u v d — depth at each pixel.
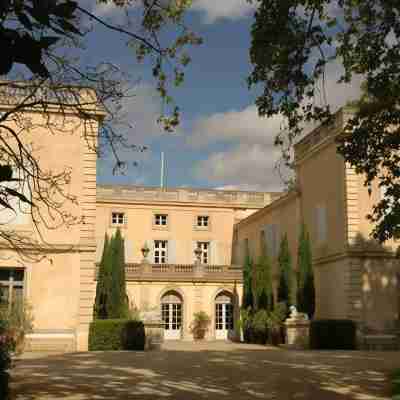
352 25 10.52
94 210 20.75
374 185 23.38
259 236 34.81
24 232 20.02
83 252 20.44
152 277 32.72
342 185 23.64
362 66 10.76
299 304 24.80
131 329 20.66
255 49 9.87
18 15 2.99
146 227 38.09
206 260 39.00
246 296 31.61
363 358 16.17
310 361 15.19
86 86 8.02
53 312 19.94
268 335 27.58
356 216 23.11
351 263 22.78
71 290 20.17
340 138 12.09
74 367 13.62
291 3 9.50
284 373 12.53
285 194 32.66
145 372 12.67
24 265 19.97
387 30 10.50
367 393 9.95
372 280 22.77
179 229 38.62
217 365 14.06
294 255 28.81
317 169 26.59
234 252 39.31
